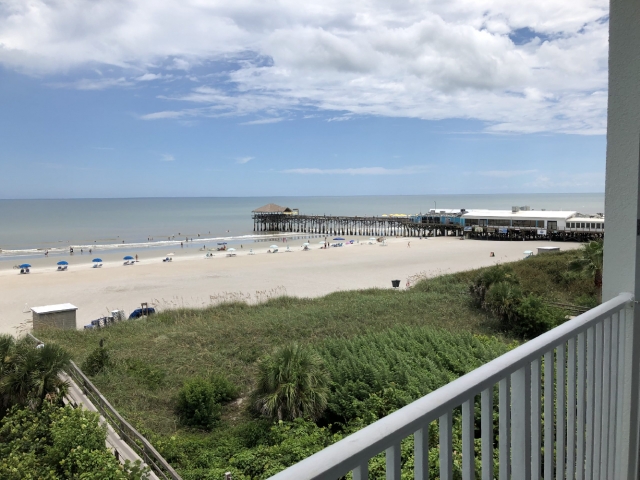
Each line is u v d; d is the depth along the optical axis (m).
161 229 100.88
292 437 9.51
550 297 20.83
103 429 8.39
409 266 44.25
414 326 16.59
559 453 1.66
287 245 67.75
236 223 118.88
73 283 37.62
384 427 0.96
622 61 2.05
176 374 13.45
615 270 2.13
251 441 9.91
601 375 1.92
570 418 1.74
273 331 17.11
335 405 10.80
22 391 9.70
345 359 12.73
